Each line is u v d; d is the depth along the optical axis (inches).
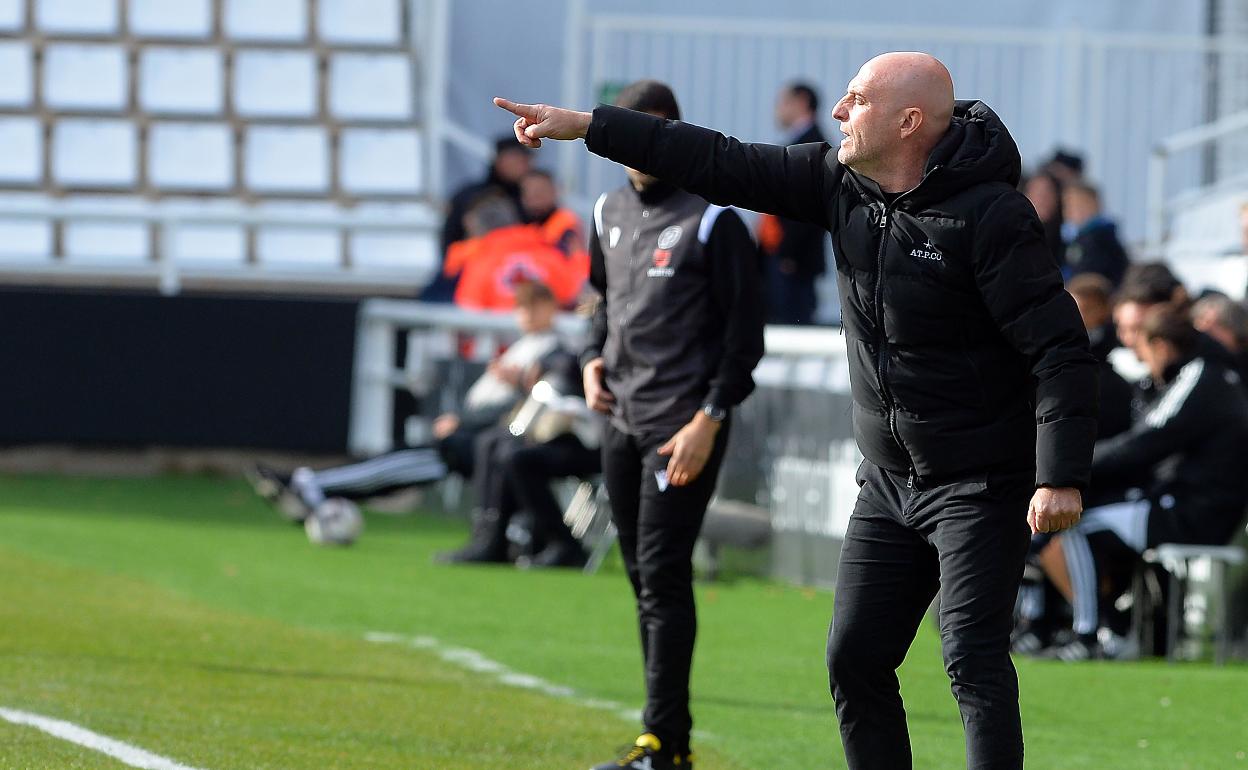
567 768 671.1
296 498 1425.9
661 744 661.9
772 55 2050.9
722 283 670.5
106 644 901.2
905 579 525.7
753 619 1130.0
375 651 939.3
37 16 2206.0
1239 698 897.5
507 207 1768.0
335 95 2212.1
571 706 807.7
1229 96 2044.8
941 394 502.9
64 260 2031.3
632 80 2054.6
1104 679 948.0
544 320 1379.2
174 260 1863.9
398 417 1769.2
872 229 504.1
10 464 1774.1
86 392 1744.6
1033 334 484.4
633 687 869.8
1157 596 1045.8
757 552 1363.2
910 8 2164.1
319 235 2106.3
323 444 1734.7
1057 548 1021.8
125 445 1759.4
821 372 1300.4
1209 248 1884.8
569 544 1352.1
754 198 526.6
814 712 823.1
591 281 723.4
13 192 2127.2
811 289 1766.7
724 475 1401.3
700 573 1327.5
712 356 677.3
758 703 844.0
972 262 489.1
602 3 2176.4
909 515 518.9
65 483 1718.8
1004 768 486.6
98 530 1417.3
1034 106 2041.1
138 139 2160.4
